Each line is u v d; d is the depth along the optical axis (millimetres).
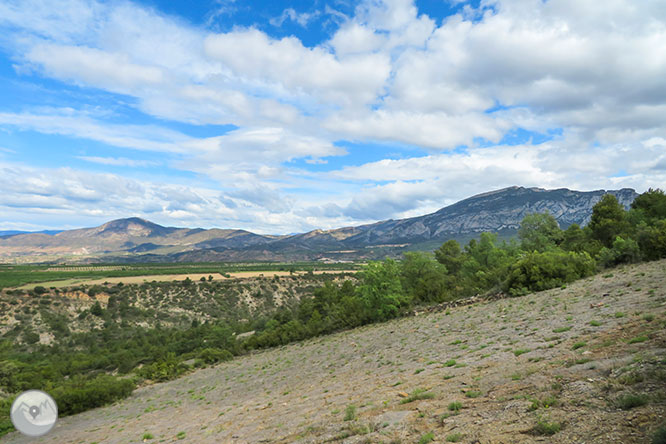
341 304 68125
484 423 6703
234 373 48312
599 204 53750
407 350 22344
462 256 72438
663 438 4117
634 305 14828
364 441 7711
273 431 11867
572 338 12070
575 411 6012
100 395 46438
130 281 166125
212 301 154250
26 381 62562
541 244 61906
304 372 29188
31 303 119750
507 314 24062
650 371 6562
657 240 33750
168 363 67625
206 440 14250
